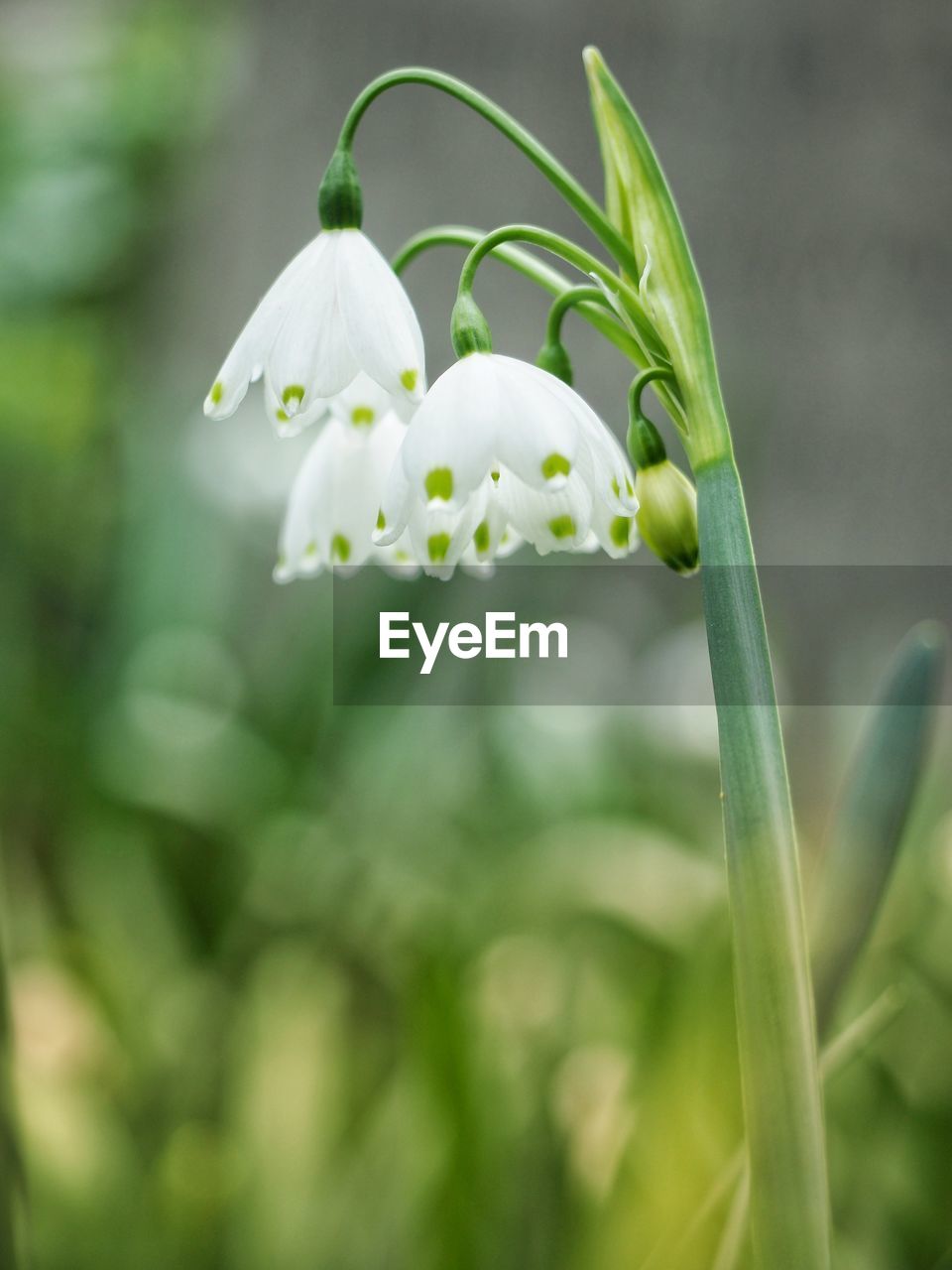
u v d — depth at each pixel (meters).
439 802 0.52
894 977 0.37
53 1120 0.34
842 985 0.26
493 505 0.26
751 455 0.72
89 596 0.72
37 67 0.75
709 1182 0.30
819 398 0.83
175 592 0.61
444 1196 0.31
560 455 0.24
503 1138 0.32
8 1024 0.27
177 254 0.81
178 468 0.64
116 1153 0.34
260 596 0.64
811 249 0.83
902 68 0.84
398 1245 0.32
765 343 0.83
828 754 0.68
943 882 0.39
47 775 0.58
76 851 0.51
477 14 0.81
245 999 0.39
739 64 0.83
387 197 0.81
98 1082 0.36
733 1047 0.32
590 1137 0.33
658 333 0.24
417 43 0.81
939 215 0.84
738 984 0.24
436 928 0.39
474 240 0.26
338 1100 0.34
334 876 0.47
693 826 0.53
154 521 0.63
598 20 0.82
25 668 0.66
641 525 0.25
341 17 0.81
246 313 0.81
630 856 0.43
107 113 0.75
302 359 0.25
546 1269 0.31
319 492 0.27
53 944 0.41
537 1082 0.32
